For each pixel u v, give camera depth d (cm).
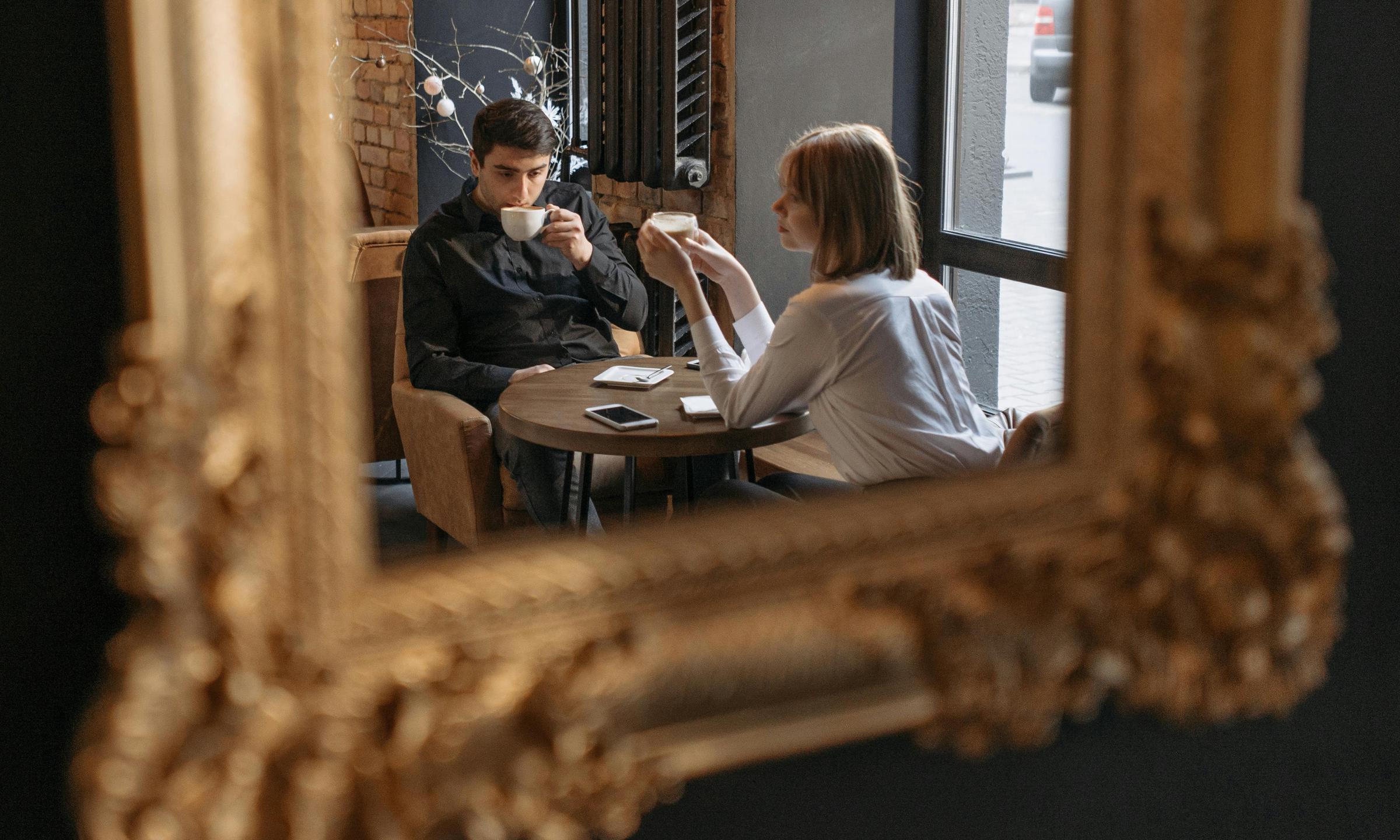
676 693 86
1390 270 124
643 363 132
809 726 91
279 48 71
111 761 68
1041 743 100
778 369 128
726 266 171
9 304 75
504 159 121
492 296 114
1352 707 132
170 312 68
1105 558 99
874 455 125
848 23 188
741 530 88
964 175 154
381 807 78
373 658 78
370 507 80
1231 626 101
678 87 211
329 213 73
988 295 130
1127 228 95
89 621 80
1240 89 95
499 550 82
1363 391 125
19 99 73
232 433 71
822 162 140
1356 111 118
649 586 86
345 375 75
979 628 94
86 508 79
